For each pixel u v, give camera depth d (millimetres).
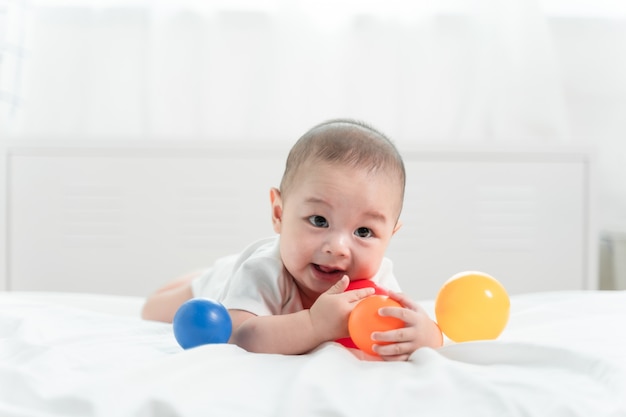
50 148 2193
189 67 2424
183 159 2197
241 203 2201
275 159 2201
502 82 2434
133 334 1130
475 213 2227
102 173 2199
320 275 1097
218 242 2209
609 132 2629
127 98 2436
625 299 1384
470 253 2230
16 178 2197
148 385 723
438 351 930
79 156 2197
